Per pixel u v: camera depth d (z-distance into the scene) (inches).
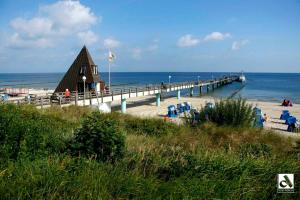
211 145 368.5
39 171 146.6
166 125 513.3
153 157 209.0
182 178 163.0
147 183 149.4
